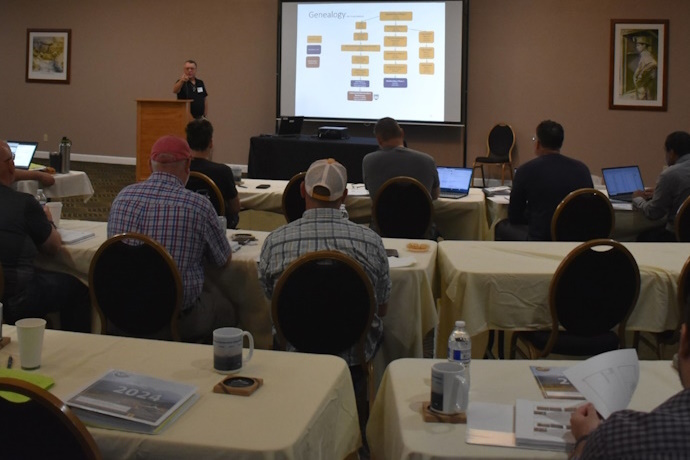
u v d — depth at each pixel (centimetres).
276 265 264
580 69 959
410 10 972
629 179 559
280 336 261
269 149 868
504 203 520
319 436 171
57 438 145
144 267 277
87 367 195
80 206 823
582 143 971
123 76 1124
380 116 998
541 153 460
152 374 191
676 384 188
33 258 326
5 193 320
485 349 324
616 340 298
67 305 338
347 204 533
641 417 109
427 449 154
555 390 184
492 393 183
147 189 304
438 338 338
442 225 527
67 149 611
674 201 478
